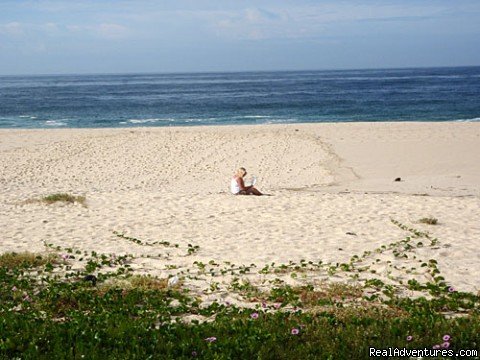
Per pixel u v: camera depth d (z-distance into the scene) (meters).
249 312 7.41
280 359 5.90
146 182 21.94
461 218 14.01
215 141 29.66
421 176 21.72
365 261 10.43
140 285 8.99
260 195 17.47
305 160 25.28
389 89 90.94
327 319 6.88
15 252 11.16
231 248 11.62
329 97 72.38
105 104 64.12
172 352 6.09
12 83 162.75
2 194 18.56
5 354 5.99
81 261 10.71
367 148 27.45
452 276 9.35
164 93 89.25
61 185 21.25
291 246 11.65
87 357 5.90
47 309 7.70
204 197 17.00
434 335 6.34
